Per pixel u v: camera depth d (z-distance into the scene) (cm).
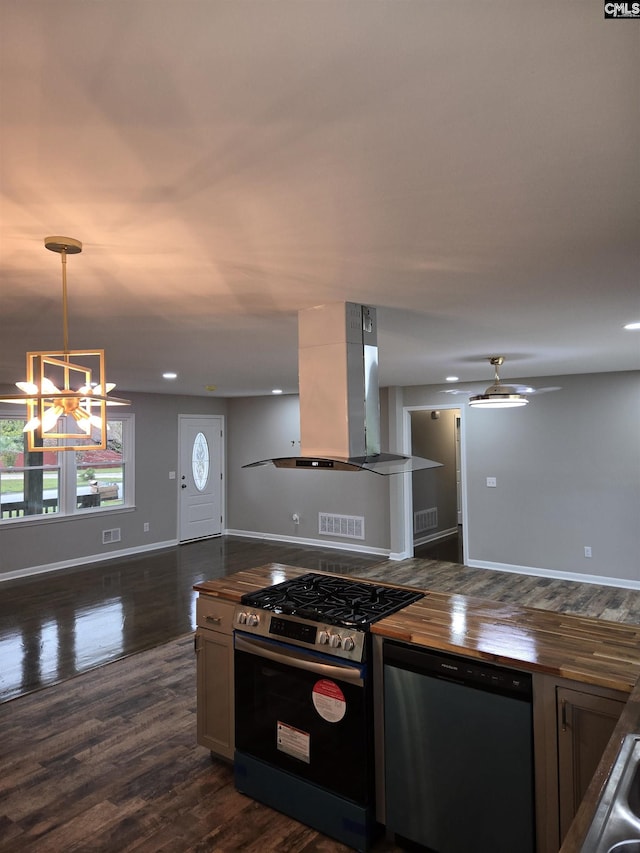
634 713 168
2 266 218
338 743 250
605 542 641
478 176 147
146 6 84
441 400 751
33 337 374
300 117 117
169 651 461
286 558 793
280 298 275
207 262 216
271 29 90
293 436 910
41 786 288
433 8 86
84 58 97
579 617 261
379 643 246
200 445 941
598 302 290
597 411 645
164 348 424
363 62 99
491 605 279
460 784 225
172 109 113
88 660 443
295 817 262
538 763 209
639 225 184
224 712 297
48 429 221
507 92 109
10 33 90
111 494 815
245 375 613
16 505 707
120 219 173
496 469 711
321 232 187
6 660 443
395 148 132
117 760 311
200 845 247
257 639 278
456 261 221
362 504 831
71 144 127
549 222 181
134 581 676
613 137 128
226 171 142
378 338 394
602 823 119
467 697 223
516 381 689
